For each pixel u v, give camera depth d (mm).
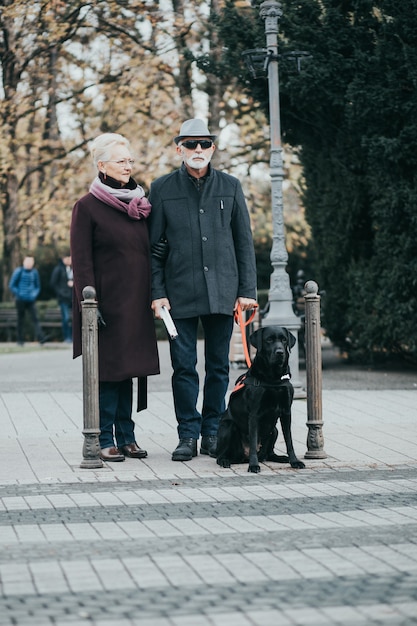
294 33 16516
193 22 27094
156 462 9484
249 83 17484
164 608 4941
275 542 6258
